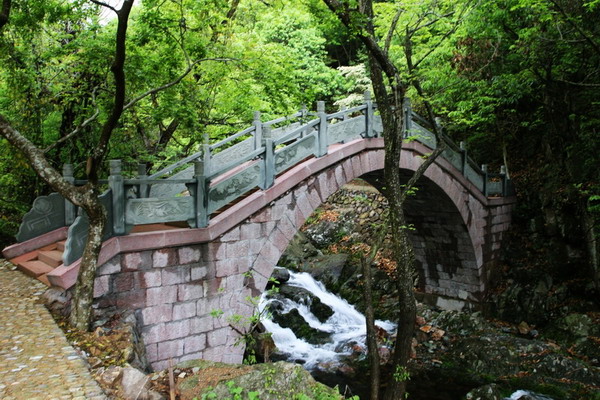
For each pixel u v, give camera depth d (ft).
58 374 14.08
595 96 40.98
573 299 39.42
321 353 37.32
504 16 37.09
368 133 33.12
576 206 41.16
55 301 19.75
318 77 57.52
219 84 33.99
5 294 21.18
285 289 45.14
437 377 33.55
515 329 40.45
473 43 38.27
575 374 31.55
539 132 50.21
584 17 35.76
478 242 44.47
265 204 26.09
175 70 30.17
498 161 54.60
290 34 56.24
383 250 52.80
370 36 22.08
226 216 24.23
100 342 17.19
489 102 44.27
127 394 13.96
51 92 32.83
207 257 23.72
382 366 34.86
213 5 27.84
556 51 37.88
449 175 40.57
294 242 56.44
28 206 37.14
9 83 30.71
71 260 20.21
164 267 22.24
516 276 44.83
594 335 35.32
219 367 16.76
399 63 45.52
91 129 34.55
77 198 17.58
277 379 15.47
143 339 21.38
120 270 20.89
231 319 22.35
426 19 37.86
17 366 14.46
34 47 30.37
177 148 43.47
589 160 39.45
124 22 16.28
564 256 41.78
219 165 33.47
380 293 47.47
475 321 41.01
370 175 38.14
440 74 41.60
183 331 22.82
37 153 17.61
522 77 39.27
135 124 36.60
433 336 40.22
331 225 59.88
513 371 33.37
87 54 27.73
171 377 15.19
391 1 39.96
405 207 45.42
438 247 47.24
